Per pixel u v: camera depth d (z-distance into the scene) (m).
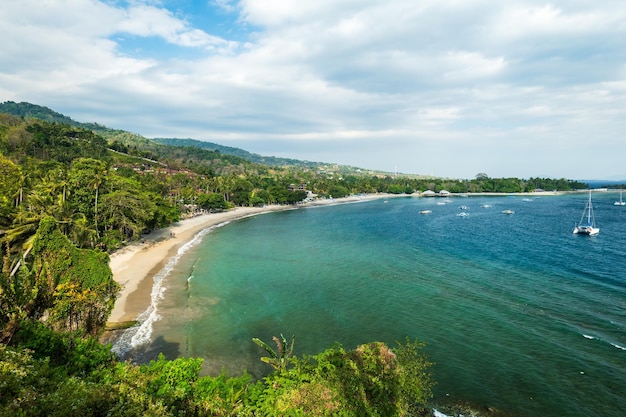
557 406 23.91
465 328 35.78
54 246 26.84
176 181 162.25
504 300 43.59
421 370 25.38
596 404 24.05
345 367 20.03
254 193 179.50
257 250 74.31
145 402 13.31
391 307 41.78
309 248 77.00
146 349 31.30
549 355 30.22
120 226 69.19
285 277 54.28
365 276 55.00
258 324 37.19
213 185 167.50
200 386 17.86
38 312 24.11
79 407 11.27
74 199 61.81
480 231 102.94
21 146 138.62
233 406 16.84
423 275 55.53
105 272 29.14
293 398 17.41
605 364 28.66
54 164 109.25
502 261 64.69
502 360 29.61
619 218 134.75
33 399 10.67
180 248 73.75
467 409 23.67
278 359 23.25
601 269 58.22
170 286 48.19
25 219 41.28
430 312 40.09
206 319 38.00
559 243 82.94
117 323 35.62
